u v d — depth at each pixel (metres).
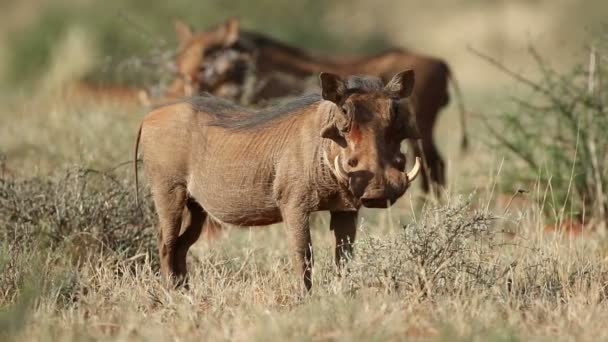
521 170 34.41
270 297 23.03
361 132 20.78
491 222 25.39
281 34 87.44
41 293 22.55
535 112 34.50
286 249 28.45
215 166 24.59
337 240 23.84
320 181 22.56
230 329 20.78
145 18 79.38
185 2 83.06
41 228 26.95
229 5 87.06
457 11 112.94
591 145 32.38
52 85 57.12
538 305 21.86
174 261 26.28
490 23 105.31
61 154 36.94
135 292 23.70
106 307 22.61
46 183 28.08
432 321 20.98
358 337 19.27
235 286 23.78
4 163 29.27
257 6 89.12
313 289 22.77
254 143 23.88
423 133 39.59
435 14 113.31
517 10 106.12
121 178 29.38
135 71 44.75
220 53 41.16
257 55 41.50
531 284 23.64
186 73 40.84
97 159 34.09
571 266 25.08
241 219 24.64
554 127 34.34
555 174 33.34
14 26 88.31
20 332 20.03
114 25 76.56
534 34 97.88
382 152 20.70
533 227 28.95
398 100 21.41
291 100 24.25
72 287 23.75
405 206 35.25
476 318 20.62
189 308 22.02
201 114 25.47
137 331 20.62
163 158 25.73
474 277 23.25
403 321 20.64
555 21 98.12
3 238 26.67
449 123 55.03
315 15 92.00
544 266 24.58
